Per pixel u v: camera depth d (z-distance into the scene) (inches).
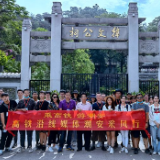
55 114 260.4
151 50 493.4
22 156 236.7
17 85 488.1
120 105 266.4
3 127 247.1
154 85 531.5
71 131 260.2
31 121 256.4
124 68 1812.3
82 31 490.0
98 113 259.9
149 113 253.6
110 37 489.1
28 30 493.4
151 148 259.9
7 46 813.9
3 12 580.7
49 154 243.8
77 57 944.9
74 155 239.8
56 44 483.8
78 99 326.3
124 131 254.5
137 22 484.4
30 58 497.7
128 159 226.8
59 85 479.2
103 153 247.8
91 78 517.3
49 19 504.4
